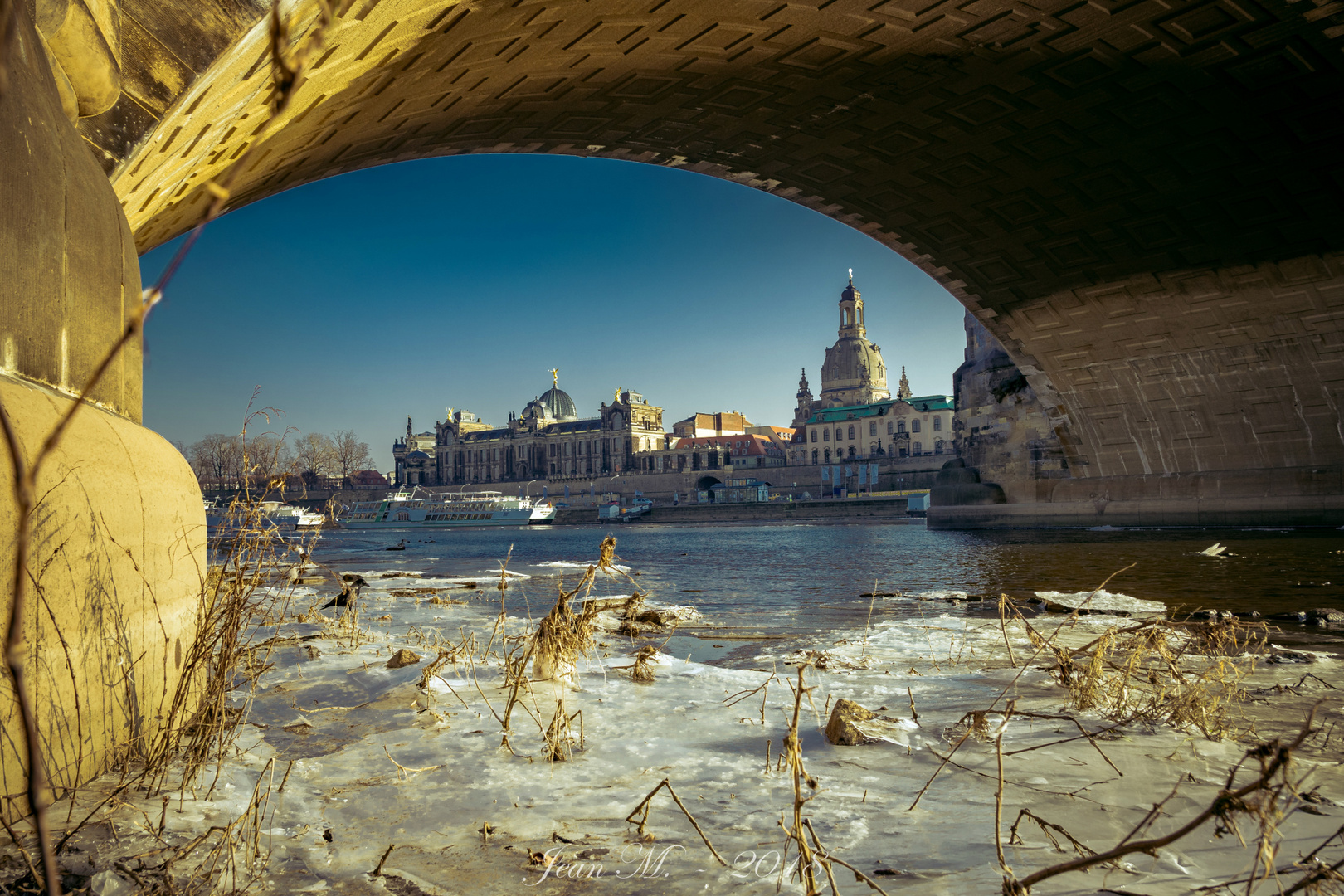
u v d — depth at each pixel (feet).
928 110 69.92
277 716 17.31
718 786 12.48
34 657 10.03
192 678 14.96
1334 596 38.34
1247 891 6.38
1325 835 9.98
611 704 18.16
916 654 24.81
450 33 39.24
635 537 188.55
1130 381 103.81
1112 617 32.17
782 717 16.89
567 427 600.39
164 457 15.12
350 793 12.19
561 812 11.36
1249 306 88.07
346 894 8.68
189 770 12.41
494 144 67.67
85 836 9.55
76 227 13.03
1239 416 98.37
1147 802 11.32
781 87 65.41
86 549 11.26
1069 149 74.08
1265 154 70.44
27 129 11.60
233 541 14.17
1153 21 57.11
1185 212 79.51
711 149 79.87
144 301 2.69
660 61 58.03
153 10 18.01
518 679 16.20
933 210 88.53
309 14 20.11
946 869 9.12
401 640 28.78
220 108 22.47
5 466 9.59
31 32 12.40
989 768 13.05
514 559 91.15
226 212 51.90
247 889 8.65
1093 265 91.04
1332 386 90.07
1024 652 24.62
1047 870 6.31
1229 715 16.24
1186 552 68.54
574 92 60.13
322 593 48.11
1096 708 17.13
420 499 404.57
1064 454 120.16
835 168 82.84
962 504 133.90
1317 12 55.57
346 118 42.86
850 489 401.08
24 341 11.14
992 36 58.65
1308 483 95.09
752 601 42.65
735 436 542.98
